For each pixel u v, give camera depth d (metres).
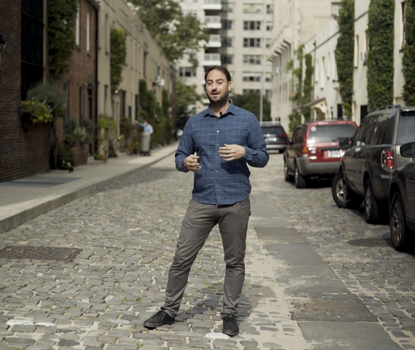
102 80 31.50
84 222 11.79
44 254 8.82
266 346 5.35
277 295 7.05
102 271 7.90
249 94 99.88
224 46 117.69
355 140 13.79
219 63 113.19
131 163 28.77
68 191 15.20
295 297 6.97
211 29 116.50
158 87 60.06
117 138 35.53
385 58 27.89
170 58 80.88
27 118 18.50
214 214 5.67
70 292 6.88
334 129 18.91
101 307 6.34
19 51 17.83
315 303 6.71
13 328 5.60
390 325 5.98
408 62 23.73
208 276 7.79
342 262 8.81
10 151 17.44
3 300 6.50
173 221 12.16
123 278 7.58
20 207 12.02
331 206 15.12
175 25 81.50
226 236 5.70
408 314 6.31
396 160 11.02
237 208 5.64
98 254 8.91
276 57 77.44
